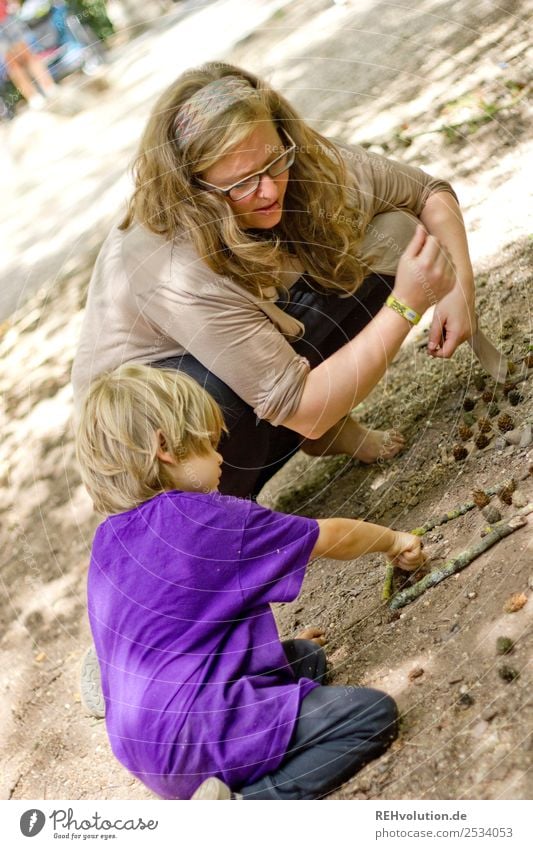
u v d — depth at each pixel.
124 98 5.98
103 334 2.17
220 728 1.59
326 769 1.59
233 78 1.92
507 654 1.65
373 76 4.62
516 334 2.67
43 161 6.29
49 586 2.99
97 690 2.21
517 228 3.12
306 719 1.61
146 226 2.03
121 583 1.74
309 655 1.89
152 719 1.62
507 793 1.47
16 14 6.43
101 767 2.17
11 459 3.64
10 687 2.63
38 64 6.34
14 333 4.54
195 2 6.88
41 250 5.23
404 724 1.65
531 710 1.54
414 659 1.79
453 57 4.43
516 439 2.20
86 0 6.43
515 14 4.50
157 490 1.82
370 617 2.01
